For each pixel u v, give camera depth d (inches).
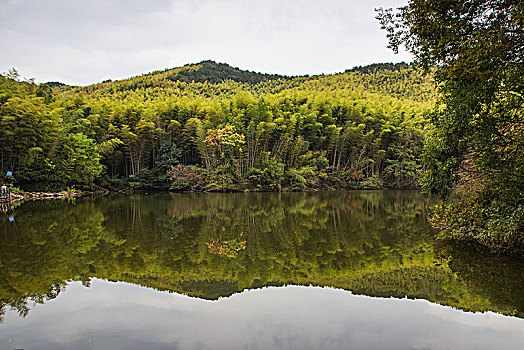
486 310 227.5
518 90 264.2
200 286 272.1
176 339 180.7
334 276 300.8
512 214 285.3
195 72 3939.5
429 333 191.8
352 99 2332.7
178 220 621.9
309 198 1163.9
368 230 527.8
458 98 279.0
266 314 216.7
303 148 1727.4
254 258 359.9
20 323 200.4
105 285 272.1
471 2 225.1
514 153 282.8
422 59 265.9
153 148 1611.7
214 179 1459.2
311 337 184.4
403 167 1793.8
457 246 416.5
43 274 297.9
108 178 1483.8
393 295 254.4
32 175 1117.7
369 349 171.0
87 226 547.8
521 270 317.1
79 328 193.9
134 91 2974.9
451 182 340.5
